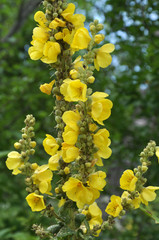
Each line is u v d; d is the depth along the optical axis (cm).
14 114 617
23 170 144
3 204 516
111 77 546
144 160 152
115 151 538
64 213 139
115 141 544
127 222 531
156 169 456
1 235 379
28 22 746
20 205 538
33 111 628
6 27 763
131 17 443
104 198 381
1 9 734
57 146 142
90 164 132
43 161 485
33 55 147
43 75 596
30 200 139
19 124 627
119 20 454
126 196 148
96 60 144
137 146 527
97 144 132
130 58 496
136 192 145
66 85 136
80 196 132
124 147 530
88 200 131
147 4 432
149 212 152
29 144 150
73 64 146
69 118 132
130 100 499
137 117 520
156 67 451
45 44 141
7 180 504
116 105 518
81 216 138
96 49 142
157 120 505
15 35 656
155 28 437
